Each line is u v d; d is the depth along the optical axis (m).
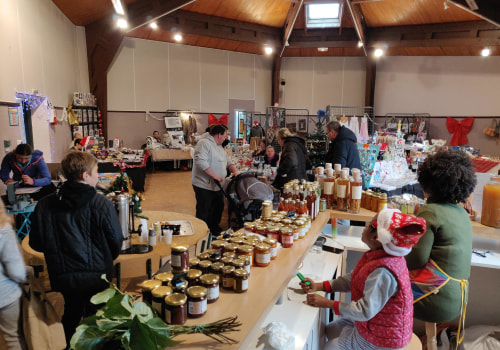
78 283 1.90
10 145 5.05
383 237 1.49
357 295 1.62
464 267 1.84
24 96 5.61
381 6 10.52
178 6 8.34
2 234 1.72
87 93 9.34
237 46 12.45
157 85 11.52
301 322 1.78
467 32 10.38
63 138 7.98
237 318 1.30
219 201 4.57
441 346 2.71
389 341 1.56
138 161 7.59
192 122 11.91
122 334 1.09
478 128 12.01
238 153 7.80
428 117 12.56
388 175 4.29
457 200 1.88
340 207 2.82
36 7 6.28
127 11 8.57
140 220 2.63
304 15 11.65
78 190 1.84
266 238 1.85
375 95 13.19
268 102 13.71
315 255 2.56
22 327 1.87
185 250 1.52
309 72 13.60
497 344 2.56
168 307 1.24
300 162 4.52
